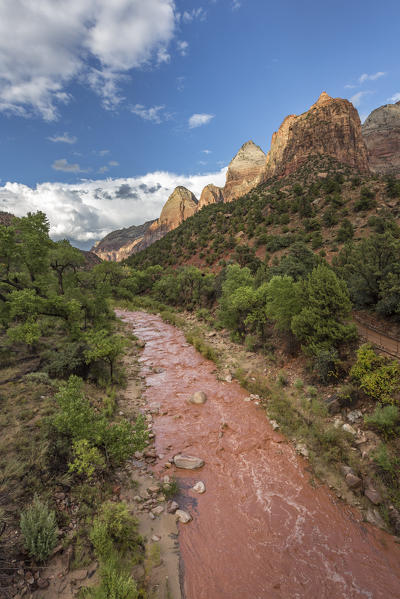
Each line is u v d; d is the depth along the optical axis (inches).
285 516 397.4
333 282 727.1
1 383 587.2
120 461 450.6
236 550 348.2
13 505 324.8
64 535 317.4
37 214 834.2
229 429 605.6
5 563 266.7
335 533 372.2
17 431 441.1
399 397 520.7
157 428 608.1
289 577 317.7
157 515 387.2
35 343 821.9
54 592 262.7
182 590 297.3
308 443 540.1
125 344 1135.6
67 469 402.0
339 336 685.9
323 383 677.9
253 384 784.3
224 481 463.5
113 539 326.3
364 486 430.3
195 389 792.9
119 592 257.4
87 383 711.7
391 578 318.7
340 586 309.6
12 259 815.7
